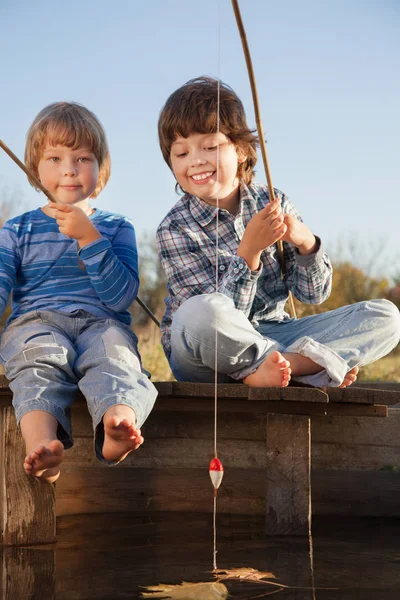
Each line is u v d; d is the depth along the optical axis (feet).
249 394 7.27
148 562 6.35
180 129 8.86
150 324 24.36
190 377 8.29
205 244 9.06
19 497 7.32
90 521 7.98
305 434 7.53
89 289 8.44
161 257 9.19
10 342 7.70
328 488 8.36
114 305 8.24
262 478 8.16
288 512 7.46
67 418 7.04
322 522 8.05
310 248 8.76
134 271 8.75
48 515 7.31
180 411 8.15
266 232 7.98
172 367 8.80
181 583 5.67
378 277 25.82
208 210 9.12
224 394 7.30
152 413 8.35
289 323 9.19
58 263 8.52
